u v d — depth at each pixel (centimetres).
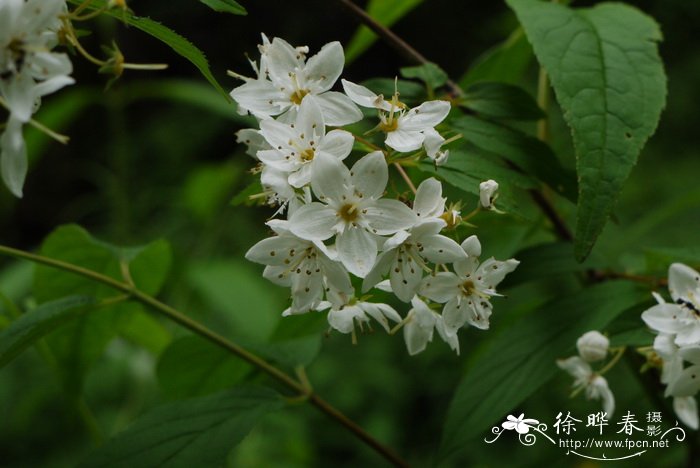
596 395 36
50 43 32
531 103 37
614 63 35
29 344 35
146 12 150
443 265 33
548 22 36
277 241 33
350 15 38
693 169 116
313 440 92
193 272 58
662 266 39
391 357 101
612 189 34
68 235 39
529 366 36
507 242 39
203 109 140
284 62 34
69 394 41
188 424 36
